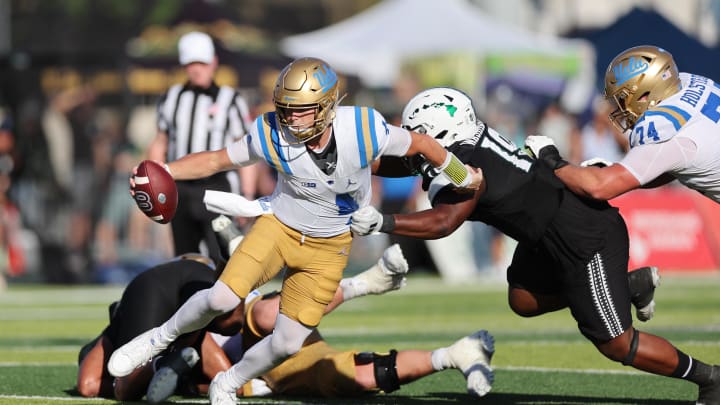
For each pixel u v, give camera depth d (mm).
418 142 16406
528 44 58000
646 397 19156
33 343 28641
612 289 17172
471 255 51219
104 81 52625
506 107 56719
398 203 49500
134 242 51844
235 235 18594
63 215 51594
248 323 19172
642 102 17484
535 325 32125
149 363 18562
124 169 51781
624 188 16906
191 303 16734
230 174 28109
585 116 58156
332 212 16562
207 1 55188
